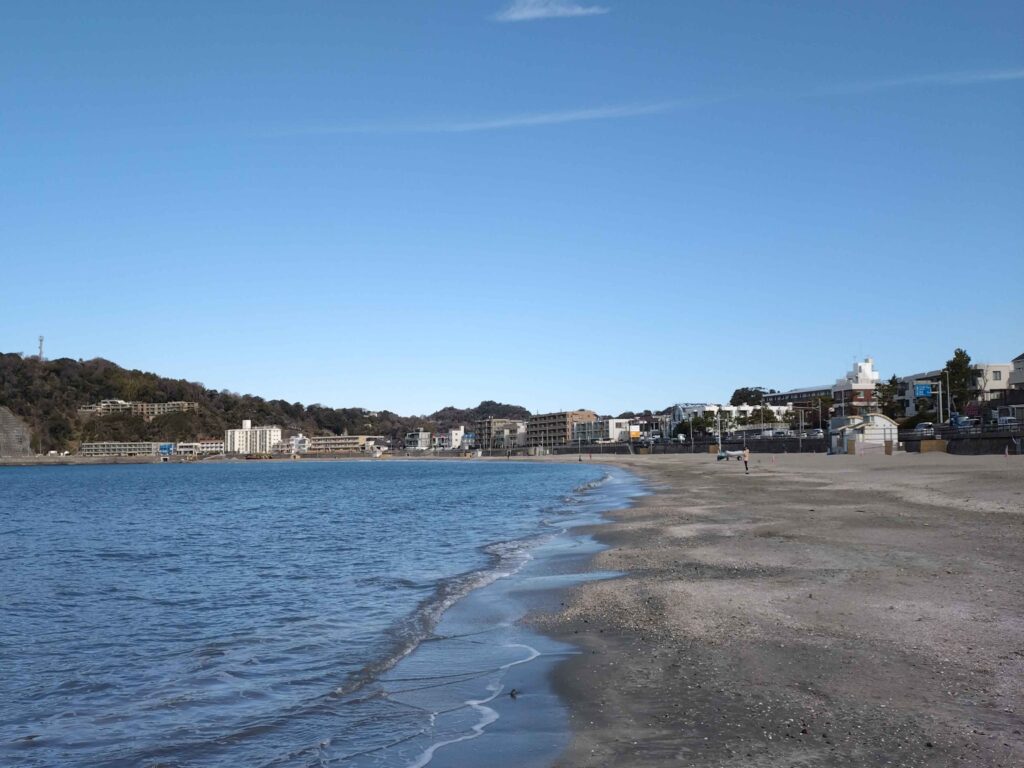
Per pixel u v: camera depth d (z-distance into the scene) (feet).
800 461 278.26
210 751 29.25
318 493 256.52
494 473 436.35
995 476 142.72
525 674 35.22
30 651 47.29
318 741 29.09
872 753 23.40
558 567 69.10
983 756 22.95
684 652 36.32
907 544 66.69
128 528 138.92
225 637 49.26
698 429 623.36
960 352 385.50
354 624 50.65
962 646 34.81
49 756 29.63
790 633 38.22
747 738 25.18
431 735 28.55
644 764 23.68
